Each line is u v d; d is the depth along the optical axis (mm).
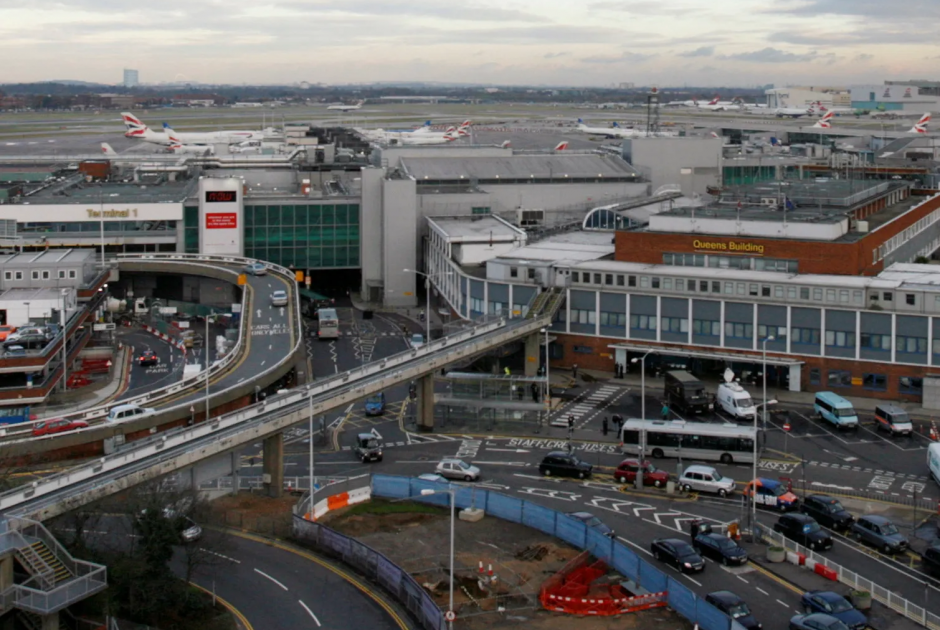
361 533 105875
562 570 93125
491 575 95000
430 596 89875
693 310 165000
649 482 120938
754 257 168125
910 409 150375
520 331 160250
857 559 99938
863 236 169875
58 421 131625
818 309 157000
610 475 124938
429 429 144375
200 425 113188
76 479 99125
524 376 153875
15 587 77812
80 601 84875
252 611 88375
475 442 138750
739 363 163500
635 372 170250
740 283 161875
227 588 92750
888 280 158625
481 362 172000
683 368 167875
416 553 100625
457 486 113062
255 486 121188
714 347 164625
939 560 95625
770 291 160375
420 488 114312
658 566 98000
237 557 99562
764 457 130750
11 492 92938
